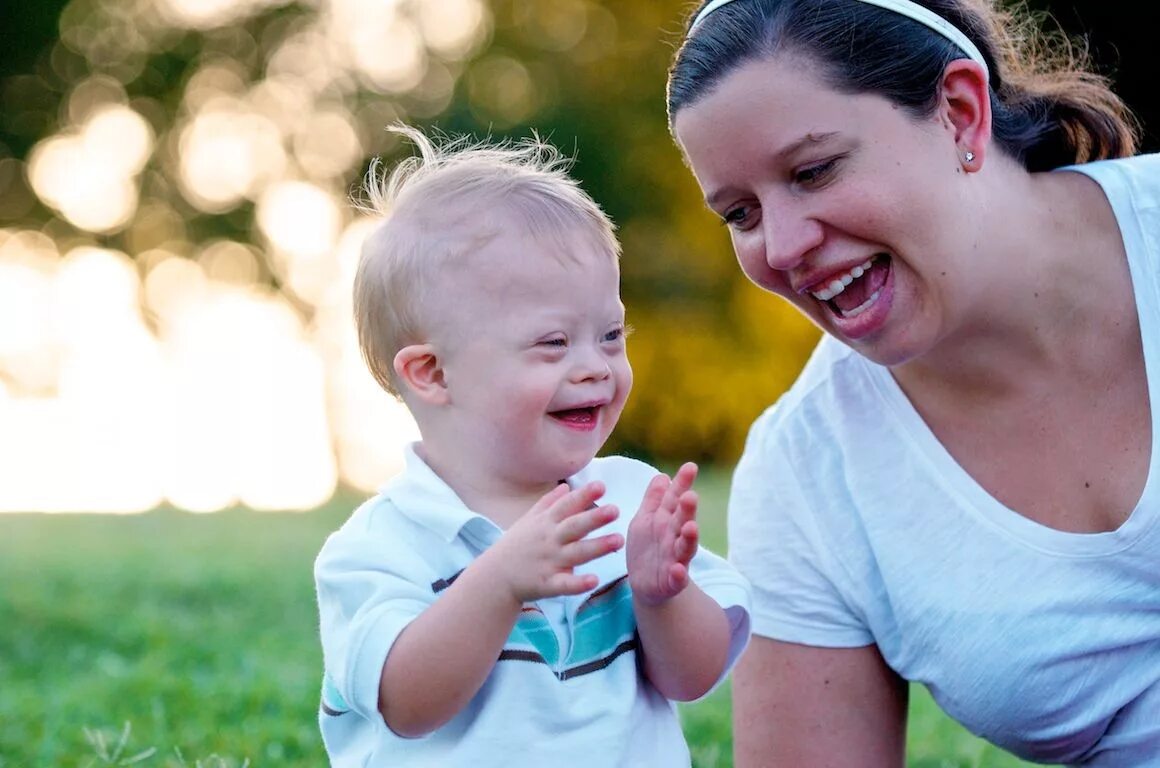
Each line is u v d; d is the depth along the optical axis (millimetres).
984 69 3623
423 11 30594
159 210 30219
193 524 14852
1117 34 12406
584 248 3623
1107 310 3773
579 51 30953
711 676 3588
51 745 5281
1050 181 3918
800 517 4207
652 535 3402
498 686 3373
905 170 3521
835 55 3516
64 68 30125
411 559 3473
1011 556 3883
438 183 3762
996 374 3840
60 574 10203
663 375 29344
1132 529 3727
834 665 4207
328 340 29391
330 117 30484
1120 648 3844
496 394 3539
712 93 3578
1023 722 3992
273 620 8414
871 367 4156
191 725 5598
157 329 30281
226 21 30484
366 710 3354
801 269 3623
